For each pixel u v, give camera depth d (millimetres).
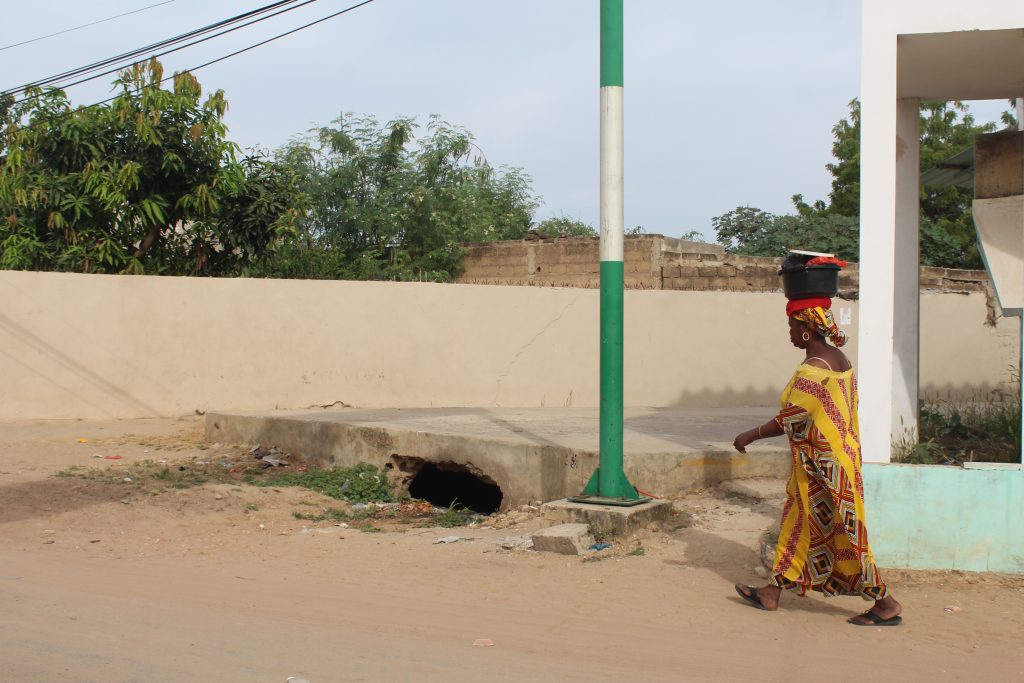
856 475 4855
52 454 10188
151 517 7914
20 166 13727
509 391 14453
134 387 12703
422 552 6914
